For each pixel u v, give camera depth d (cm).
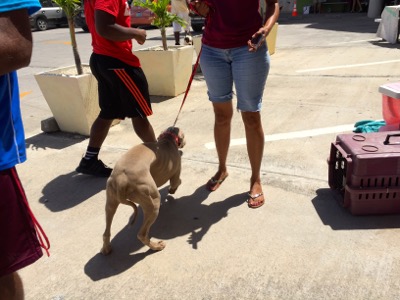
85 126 493
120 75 345
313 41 1109
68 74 504
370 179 282
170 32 1596
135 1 605
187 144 449
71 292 246
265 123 493
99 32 321
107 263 269
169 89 638
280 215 307
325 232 282
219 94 312
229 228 296
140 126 379
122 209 333
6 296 181
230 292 237
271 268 253
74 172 407
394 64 738
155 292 241
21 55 149
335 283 237
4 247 170
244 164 393
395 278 236
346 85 629
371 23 1441
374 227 283
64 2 443
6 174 165
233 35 282
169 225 306
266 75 294
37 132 529
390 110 339
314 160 388
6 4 143
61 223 319
